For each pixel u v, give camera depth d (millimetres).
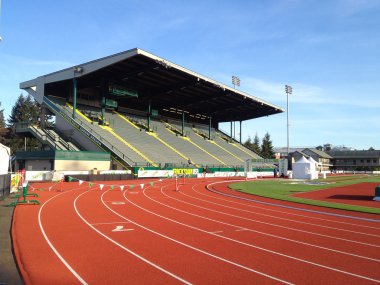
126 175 39938
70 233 10945
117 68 43688
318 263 8164
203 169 51750
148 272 7336
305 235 11320
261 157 76500
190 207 17859
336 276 7227
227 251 9141
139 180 39938
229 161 62438
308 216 15516
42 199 19953
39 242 9742
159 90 54000
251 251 9180
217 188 31453
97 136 43688
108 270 7430
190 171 49031
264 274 7316
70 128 44750
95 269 7480
